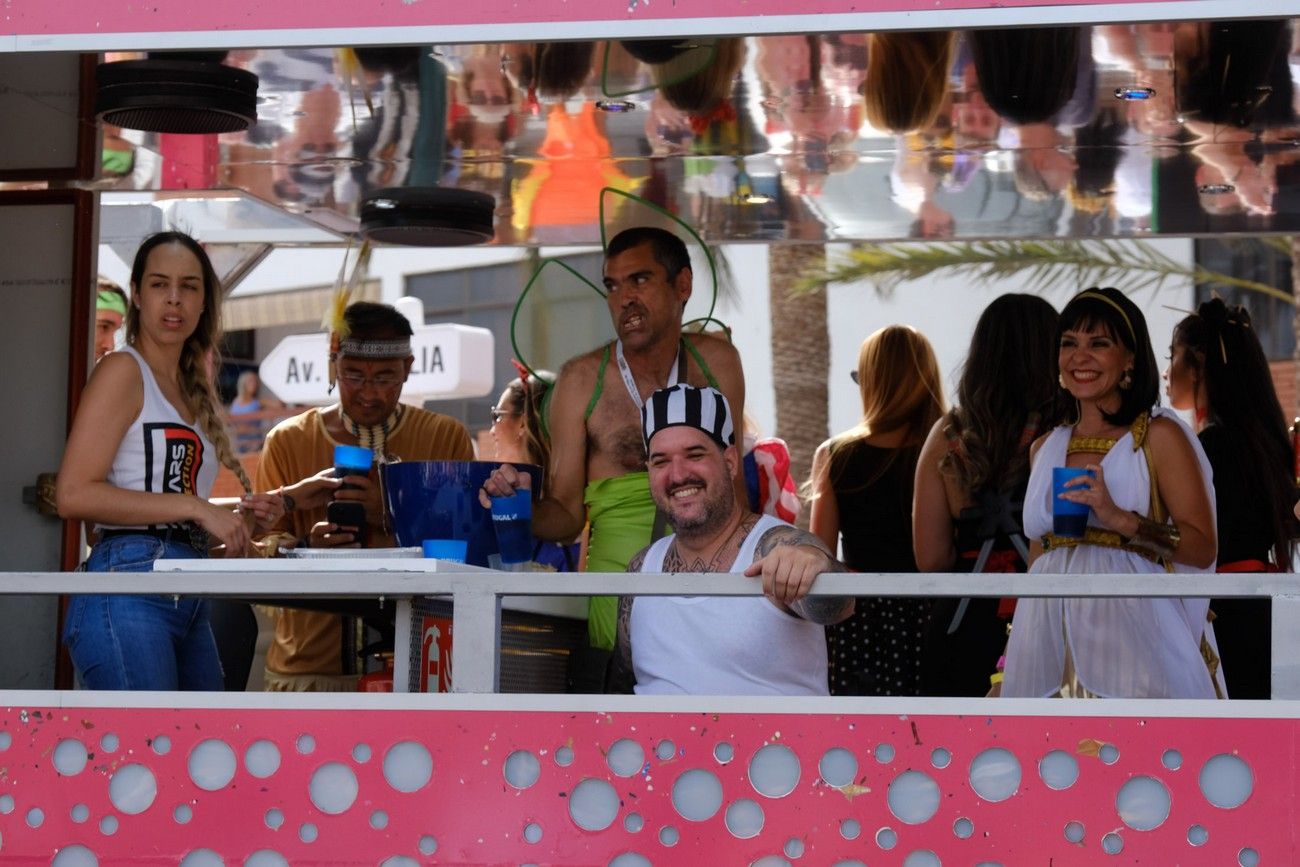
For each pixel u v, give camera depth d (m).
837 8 12.66
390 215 21.95
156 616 14.91
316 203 23.44
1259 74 17.03
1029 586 11.79
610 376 17.55
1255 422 18.78
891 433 20.00
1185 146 20.28
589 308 33.62
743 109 18.88
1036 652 15.32
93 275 20.27
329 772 12.67
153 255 15.66
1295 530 19.12
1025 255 47.03
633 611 14.46
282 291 66.12
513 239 25.38
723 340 18.09
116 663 14.72
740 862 12.30
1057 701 12.17
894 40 15.84
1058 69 16.92
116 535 15.07
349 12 13.05
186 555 15.17
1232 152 20.53
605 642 16.34
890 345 20.12
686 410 14.24
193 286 15.74
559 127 19.77
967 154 20.95
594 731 12.46
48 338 20.12
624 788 12.41
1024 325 17.78
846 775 12.27
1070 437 15.97
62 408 20.05
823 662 14.14
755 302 55.25
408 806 12.56
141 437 15.23
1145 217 24.27
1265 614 18.44
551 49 16.27
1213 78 17.22
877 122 19.34
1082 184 22.33
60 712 12.95
